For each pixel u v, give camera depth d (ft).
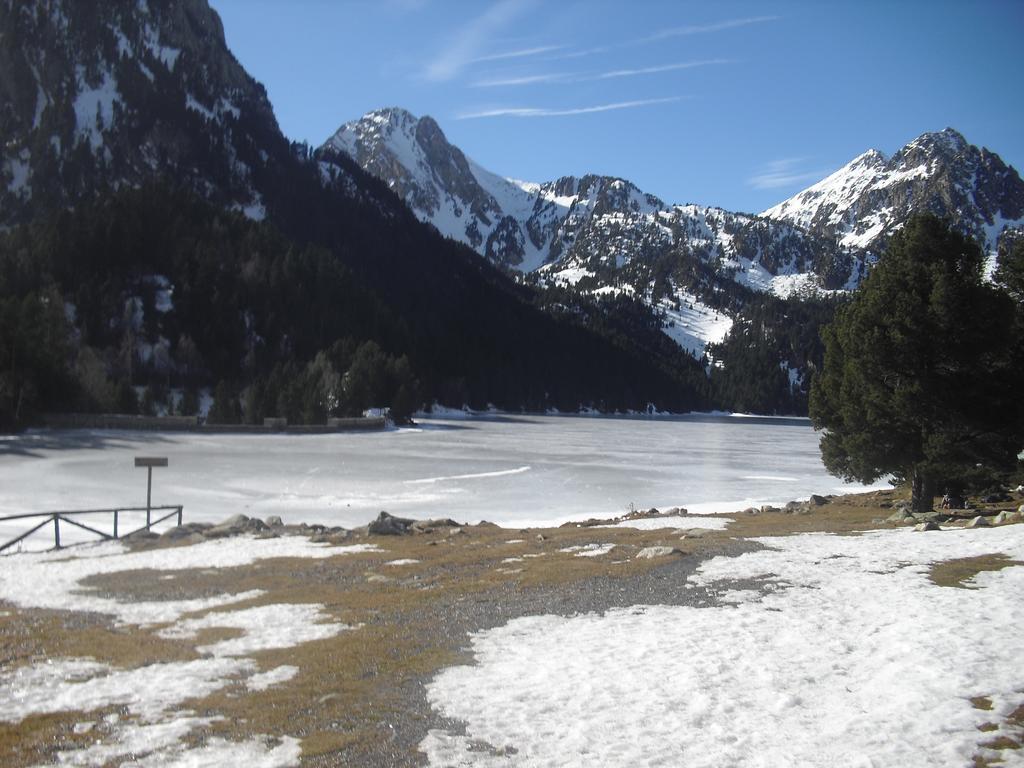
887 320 92.84
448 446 253.44
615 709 29.14
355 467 178.09
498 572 57.72
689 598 46.47
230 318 443.73
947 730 26.86
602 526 88.84
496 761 24.99
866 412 96.94
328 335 480.23
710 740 26.50
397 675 33.35
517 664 34.63
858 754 25.31
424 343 596.29
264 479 151.33
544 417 558.56
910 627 38.37
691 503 134.51
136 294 434.71
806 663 33.94
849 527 79.51
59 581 56.59
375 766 24.71
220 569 61.11
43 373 268.41
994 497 103.40
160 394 377.50
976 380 91.04
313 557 66.08
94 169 583.58
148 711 29.48
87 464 163.22
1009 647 34.88
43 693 31.45
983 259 95.40
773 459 231.09
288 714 28.99
